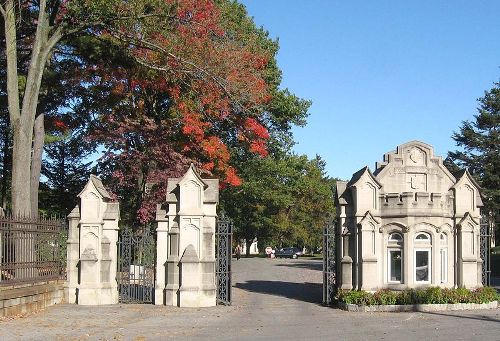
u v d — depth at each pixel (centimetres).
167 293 2366
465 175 2442
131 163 3409
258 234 7762
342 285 2406
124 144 3397
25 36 2808
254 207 6731
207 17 2919
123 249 2508
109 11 2412
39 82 2414
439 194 2402
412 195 2375
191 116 3216
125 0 2473
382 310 2225
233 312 2192
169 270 2377
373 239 2384
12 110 2364
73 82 3247
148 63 2875
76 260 2409
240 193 5378
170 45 2680
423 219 2372
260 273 4612
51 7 2536
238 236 7650
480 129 5975
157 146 3344
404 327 1797
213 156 3388
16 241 1945
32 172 2934
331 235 2539
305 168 5834
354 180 2470
